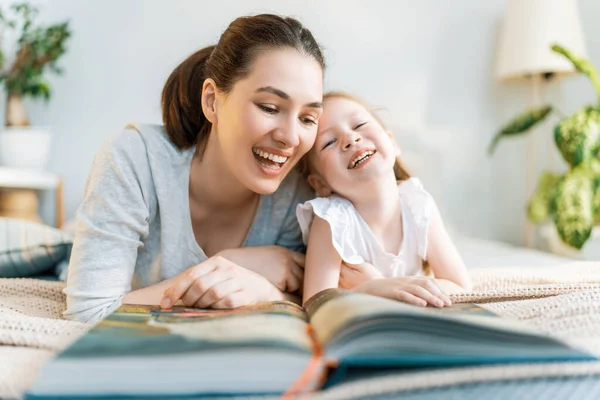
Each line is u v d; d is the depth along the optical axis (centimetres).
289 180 103
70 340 61
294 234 106
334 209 93
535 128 255
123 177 87
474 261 158
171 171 93
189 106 94
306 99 80
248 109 80
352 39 247
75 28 242
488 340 44
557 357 42
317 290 90
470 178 253
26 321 65
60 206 231
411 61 250
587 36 252
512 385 43
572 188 195
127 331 50
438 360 42
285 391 40
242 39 82
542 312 66
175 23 243
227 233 104
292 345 43
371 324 45
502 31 251
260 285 79
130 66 244
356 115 96
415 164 245
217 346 42
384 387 41
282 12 244
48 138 230
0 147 225
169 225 93
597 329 60
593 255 209
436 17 250
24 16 231
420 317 46
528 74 244
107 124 245
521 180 256
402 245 98
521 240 257
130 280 87
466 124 253
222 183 93
